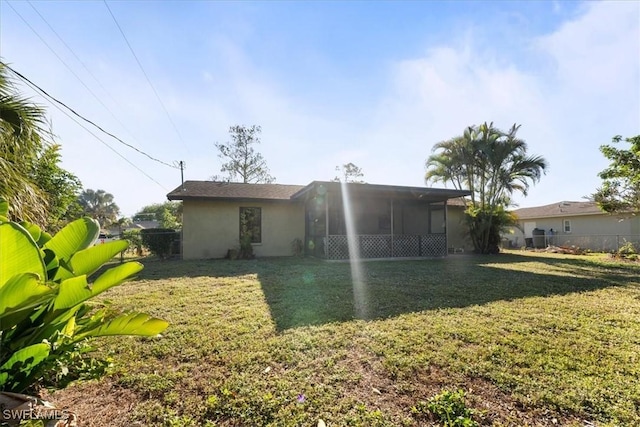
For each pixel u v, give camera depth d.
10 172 3.23
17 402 1.35
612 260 11.53
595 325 3.78
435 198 12.24
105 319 1.87
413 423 1.96
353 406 2.13
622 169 11.03
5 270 1.34
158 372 2.59
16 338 1.49
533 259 11.59
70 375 1.83
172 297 5.20
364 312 4.30
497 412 2.08
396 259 11.16
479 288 5.91
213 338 3.32
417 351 3.00
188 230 11.64
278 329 3.62
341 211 13.62
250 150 25.77
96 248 1.76
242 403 2.14
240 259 11.24
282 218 12.71
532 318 4.04
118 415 2.03
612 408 2.12
